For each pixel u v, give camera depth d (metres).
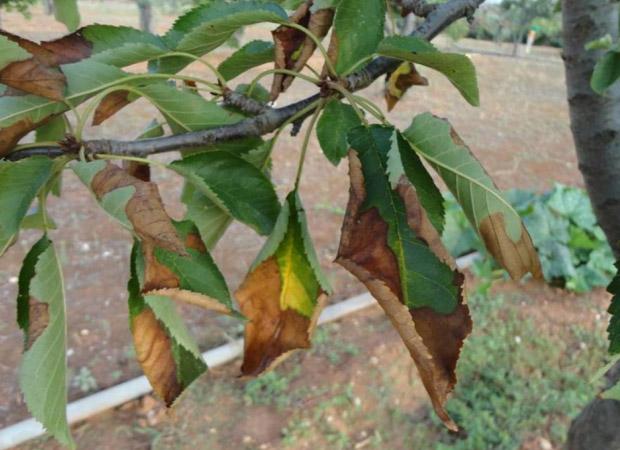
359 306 1.52
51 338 0.23
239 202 0.28
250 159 0.30
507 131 3.26
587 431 0.66
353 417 1.24
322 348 1.39
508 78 5.00
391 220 0.20
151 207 0.21
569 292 1.70
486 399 1.31
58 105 0.25
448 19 0.35
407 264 0.19
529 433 1.23
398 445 1.20
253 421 1.21
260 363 0.26
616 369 0.63
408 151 0.22
